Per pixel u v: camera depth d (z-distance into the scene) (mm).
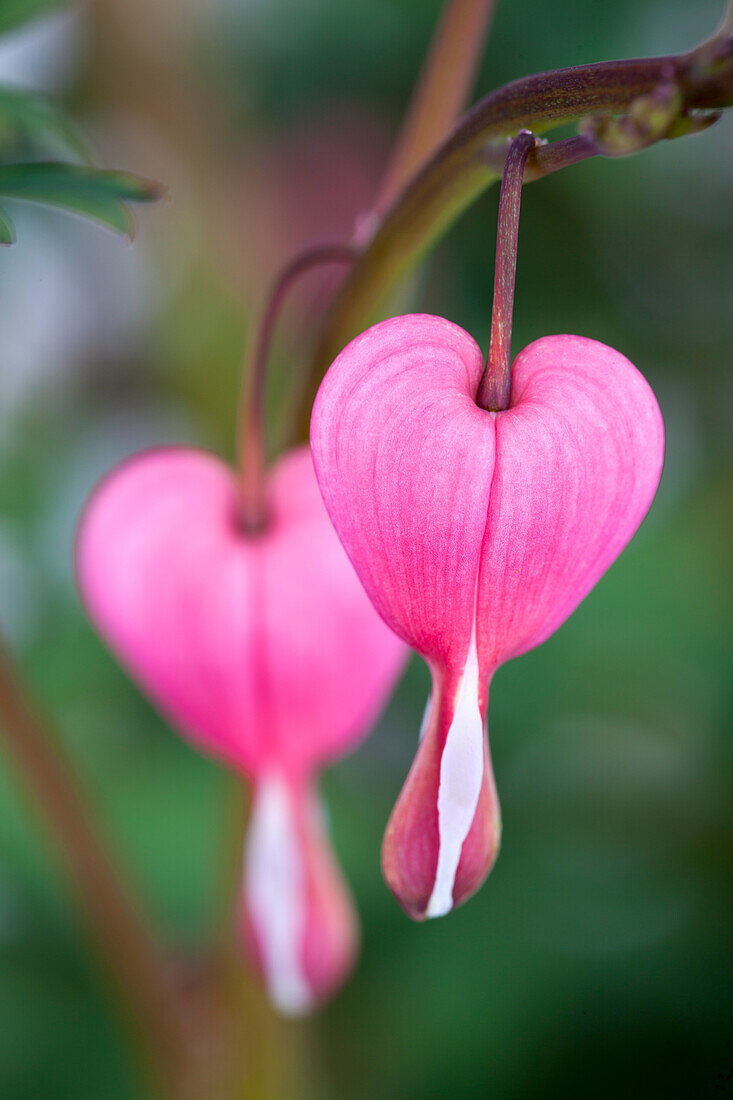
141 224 493
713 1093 374
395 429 182
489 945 399
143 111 496
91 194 223
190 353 486
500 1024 386
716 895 408
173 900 388
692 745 430
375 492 182
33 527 481
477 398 184
